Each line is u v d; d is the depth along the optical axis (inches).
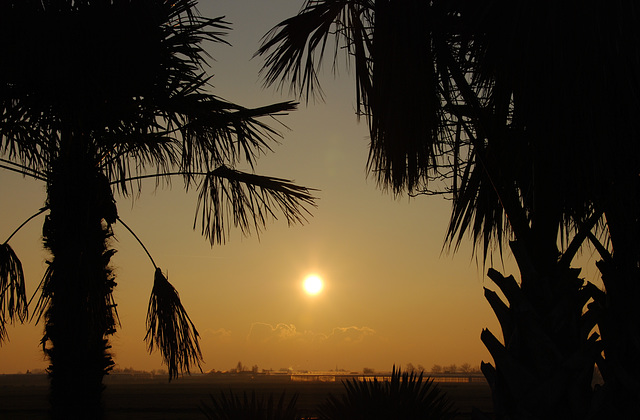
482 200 174.4
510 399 139.0
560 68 122.9
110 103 224.7
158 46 223.1
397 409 185.0
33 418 1079.6
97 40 212.8
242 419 185.9
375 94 148.5
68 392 229.8
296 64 168.6
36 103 217.6
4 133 216.2
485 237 177.3
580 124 128.3
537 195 144.6
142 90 225.6
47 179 235.8
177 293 241.0
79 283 222.7
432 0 141.4
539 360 136.0
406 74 139.7
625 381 142.7
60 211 231.8
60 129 229.3
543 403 134.0
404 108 142.1
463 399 1787.6
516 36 129.0
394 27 139.6
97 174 240.4
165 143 264.8
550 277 142.5
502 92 137.7
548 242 144.3
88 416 231.1
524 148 142.9
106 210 244.1
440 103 149.6
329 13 163.9
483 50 136.5
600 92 123.0
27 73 209.2
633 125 129.3
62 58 208.4
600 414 135.8
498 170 154.1
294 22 165.2
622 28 115.9
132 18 215.0
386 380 194.4
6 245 218.4
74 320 223.9
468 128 162.6
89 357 231.6
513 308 142.6
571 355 134.8
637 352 143.7
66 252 224.7
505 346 143.3
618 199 144.8
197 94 240.1
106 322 236.7
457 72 151.6
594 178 133.5
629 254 154.6
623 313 147.8
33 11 207.9
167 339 235.5
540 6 124.4
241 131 251.0
